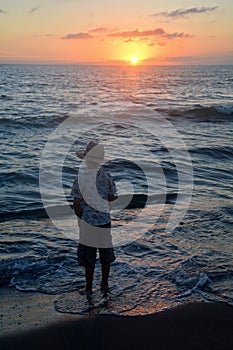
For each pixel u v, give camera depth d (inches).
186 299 157.9
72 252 202.5
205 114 816.3
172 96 1280.8
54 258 192.9
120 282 171.3
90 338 133.4
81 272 181.9
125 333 136.3
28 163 390.9
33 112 775.7
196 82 2314.2
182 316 146.3
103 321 142.7
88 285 161.9
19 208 267.0
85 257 158.7
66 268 184.9
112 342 131.5
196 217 255.6
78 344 130.4
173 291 163.9
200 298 159.0
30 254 197.6
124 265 186.9
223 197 303.3
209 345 130.4
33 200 285.3
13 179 334.6
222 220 251.0
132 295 160.9
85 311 148.9
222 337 134.8
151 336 134.8
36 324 140.0
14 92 1316.4
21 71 4165.8
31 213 259.1
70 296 160.1
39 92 1343.5
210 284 170.2
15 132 571.8
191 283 169.8
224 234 228.7
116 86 1782.7
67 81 2199.8
